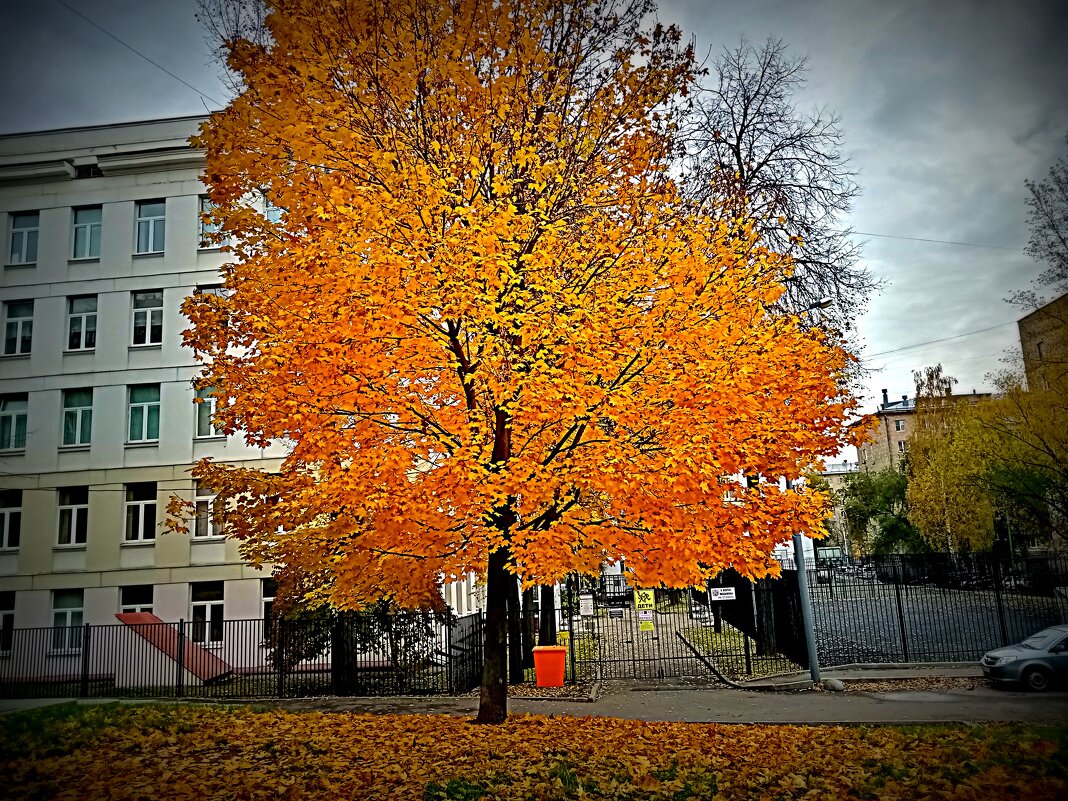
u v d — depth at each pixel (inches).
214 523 395.5
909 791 273.0
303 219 353.4
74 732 356.2
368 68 340.5
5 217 1072.2
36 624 979.3
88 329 1055.0
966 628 995.3
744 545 332.8
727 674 721.0
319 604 660.7
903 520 2139.5
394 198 329.1
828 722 482.6
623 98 380.5
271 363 329.4
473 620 804.0
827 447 349.4
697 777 305.3
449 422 360.8
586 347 322.0
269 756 325.4
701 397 328.2
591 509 390.9
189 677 770.2
